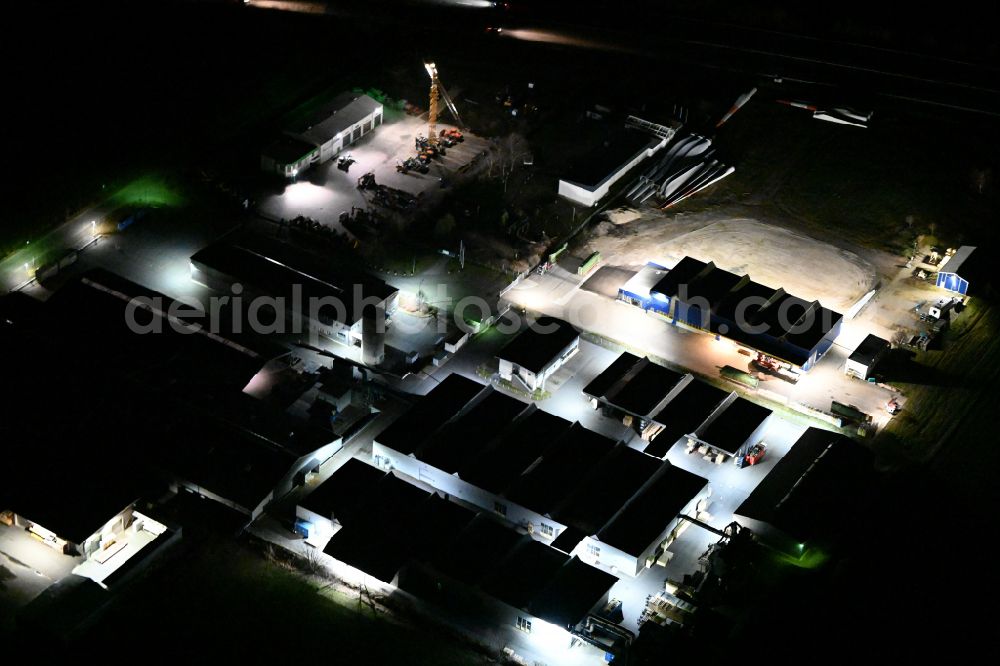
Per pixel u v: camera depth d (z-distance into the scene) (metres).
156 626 113.06
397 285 155.38
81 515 119.81
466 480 126.50
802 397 142.38
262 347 142.62
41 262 154.25
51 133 177.75
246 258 152.75
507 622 115.12
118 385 134.38
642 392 138.38
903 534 125.62
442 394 135.75
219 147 176.62
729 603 117.88
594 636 112.31
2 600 114.75
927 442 136.88
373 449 130.62
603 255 162.38
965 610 118.06
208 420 130.88
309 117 177.50
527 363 140.50
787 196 175.75
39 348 138.12
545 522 123.81
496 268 158.62
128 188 167.88
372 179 170.50
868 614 117.38
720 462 133.12
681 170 177.50
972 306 156.62
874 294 157.88
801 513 124.81
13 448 127.12
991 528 126.88
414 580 118.44
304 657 111.38
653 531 121.75
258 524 123.81
